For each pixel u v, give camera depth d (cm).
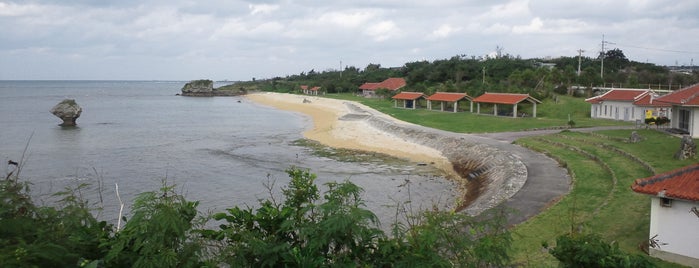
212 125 7438
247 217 723
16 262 526
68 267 595
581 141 3944
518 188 2628
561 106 7112
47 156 4509
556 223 1914
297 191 755
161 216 611
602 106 6216
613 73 10056
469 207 2458
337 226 645
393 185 3309
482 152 3866
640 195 2198
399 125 5944
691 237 1441
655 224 1510
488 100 6975
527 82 8688
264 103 13212
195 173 3788
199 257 641
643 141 3659
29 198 675
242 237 664
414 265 658
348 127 6600
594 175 2756
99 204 2727
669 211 1483
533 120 6088
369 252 703
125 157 4500
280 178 3594
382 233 716
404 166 3972
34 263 548
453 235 716
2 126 7038
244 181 3509
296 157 4438
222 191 3225
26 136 5938
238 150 4894
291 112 10056
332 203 684
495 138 4556
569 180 2770
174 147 5116
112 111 10369
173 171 3862
